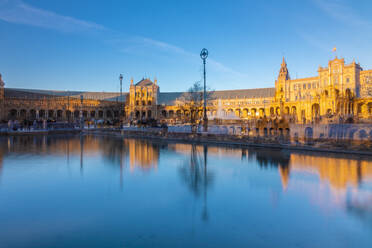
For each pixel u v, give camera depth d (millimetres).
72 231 7223
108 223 7777
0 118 110938
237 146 27984
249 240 6738
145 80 136875
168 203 9562
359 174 14109
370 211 8719
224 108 130000
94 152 23375
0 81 112062
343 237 6906
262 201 9773
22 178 13367
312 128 27562
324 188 11461
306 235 7027
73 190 11242
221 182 12539
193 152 23250
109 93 157250
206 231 7254
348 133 25031
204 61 34594
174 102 142500
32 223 7754
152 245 6410
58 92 149000
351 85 91875
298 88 113312
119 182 12570
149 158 19859
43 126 57812
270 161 18312
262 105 123000
